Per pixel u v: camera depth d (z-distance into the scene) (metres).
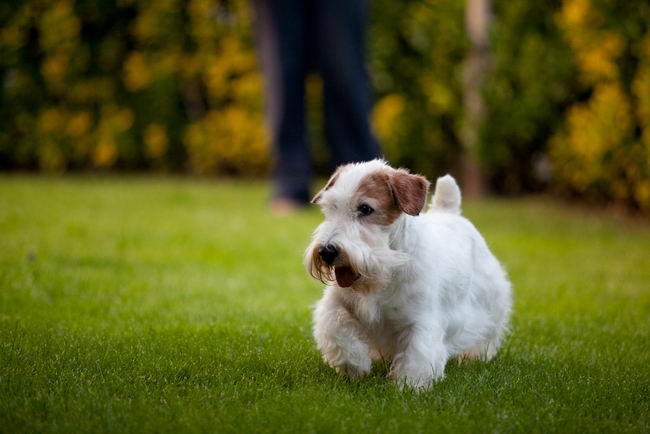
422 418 2.82
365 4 9.17
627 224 9.09
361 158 9.46
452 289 3.62
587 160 9.42
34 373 3.17
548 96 10.34
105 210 9.02
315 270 3.33
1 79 13.39
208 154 13.52
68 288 4.96
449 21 11.26
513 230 8.52
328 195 3.36
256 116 12.85
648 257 7.01
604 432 2.75
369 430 2.69
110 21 13.21
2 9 12.91
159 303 4.79
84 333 3.91
